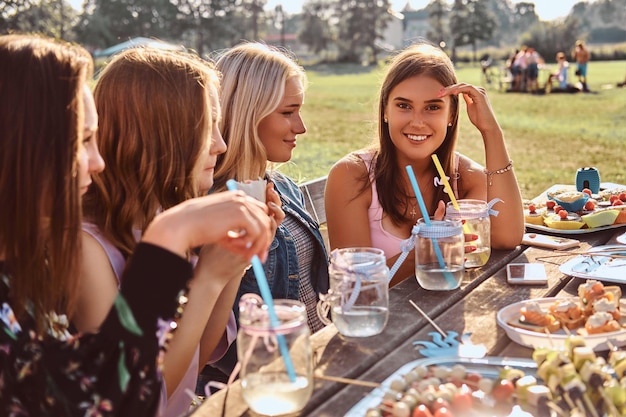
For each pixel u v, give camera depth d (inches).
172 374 63.5
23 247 51.8
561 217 106.2
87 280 62.7
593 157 427.2
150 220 69.1
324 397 55.6
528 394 51.5
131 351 49.8
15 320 53.4
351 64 2650.1
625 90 1034.1
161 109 68.4
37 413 50.6
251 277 94.3
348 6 2847.0
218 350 76.9
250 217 54.1
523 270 84.6
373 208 106.4
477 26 2824.8
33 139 50.9
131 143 67.7
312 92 1143.6
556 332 66.5
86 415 49.4
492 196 97.6
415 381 55.0
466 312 72.7
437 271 77.9
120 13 2723.9
